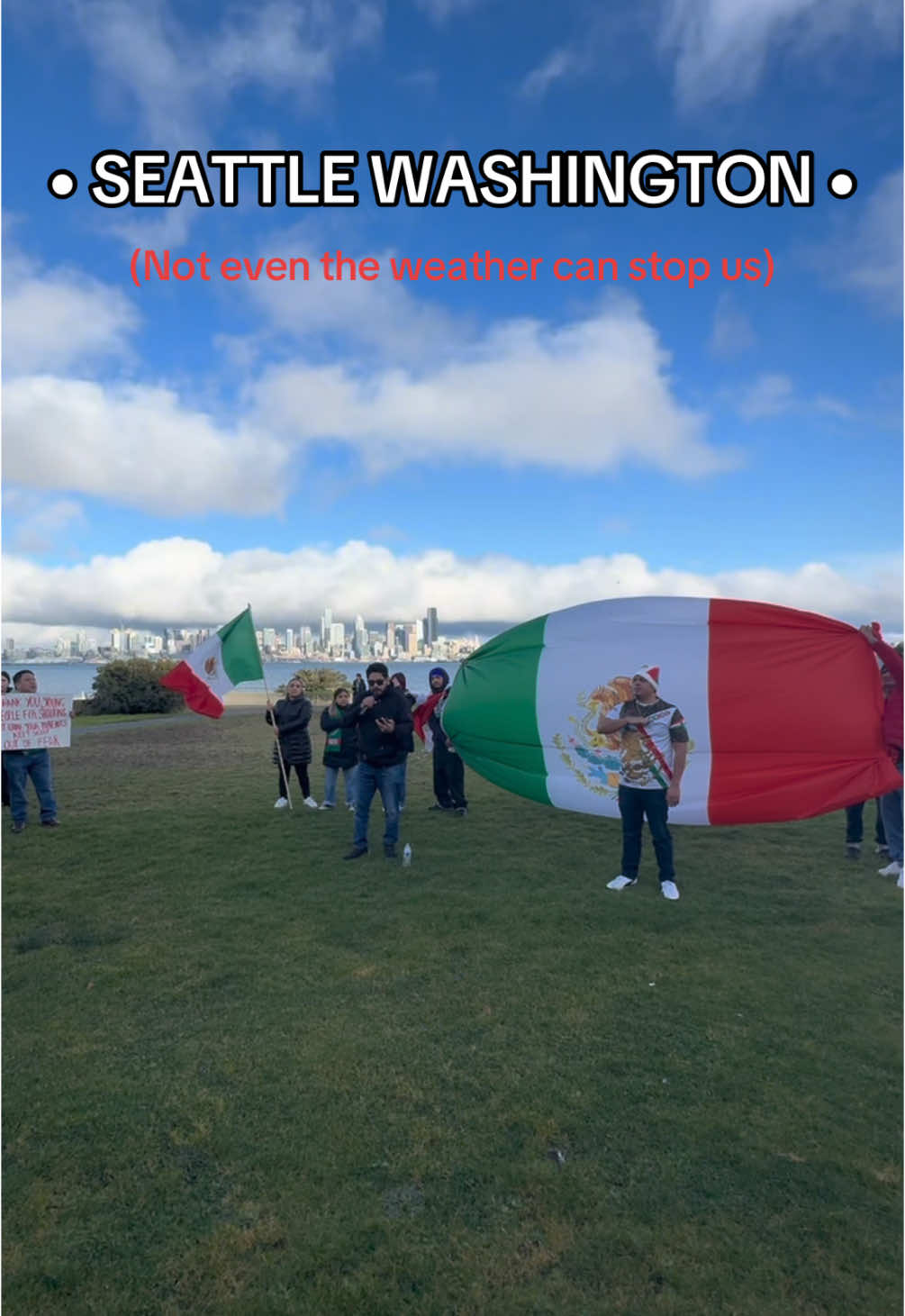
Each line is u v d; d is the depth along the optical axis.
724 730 6.50
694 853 7.63
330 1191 2.87
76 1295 2.44
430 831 8.62
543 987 4.55
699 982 4.61
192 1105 3.40
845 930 5.46
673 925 5.56
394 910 5.91
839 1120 3.27
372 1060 3.75
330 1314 2.36
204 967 4.87
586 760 7.09
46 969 4.86
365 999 4.41
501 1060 3.74
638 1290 2.44
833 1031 4.02
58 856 7.61
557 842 8.09
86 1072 3.67
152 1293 2.44
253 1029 4.08
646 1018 4.17
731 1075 3.60
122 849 7.84
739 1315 2.35
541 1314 2.36
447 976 4.70
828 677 6.46
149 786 11.97
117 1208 2.79
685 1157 3.04
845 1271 2.50
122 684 28.67
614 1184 2.89
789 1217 2.72
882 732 6.45
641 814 6.49
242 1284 2.47
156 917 5.79
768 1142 3.12
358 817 7.47
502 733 7.44
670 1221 2.71
